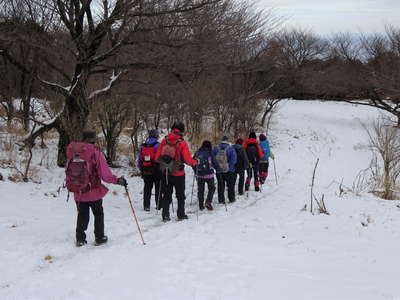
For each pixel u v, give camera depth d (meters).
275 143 23.53
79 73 10.19
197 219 7.45
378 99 32.81
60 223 6.70
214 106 19.73
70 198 8.40
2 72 12.12
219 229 6.70
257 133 25.34
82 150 5.58
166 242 5.86
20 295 3.96
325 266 4.92
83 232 5.66
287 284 4.23
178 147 7.29
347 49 33.03
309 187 11.73
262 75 23.27
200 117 17.81
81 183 5.46
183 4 9.74
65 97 10.30
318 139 26.73
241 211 8.30
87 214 5.66
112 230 6.48
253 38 12.29
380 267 4.91
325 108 40.41
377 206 8.65
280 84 28.45
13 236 5.84
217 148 9.09
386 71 30.17
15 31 8.64
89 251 5.45
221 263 4.94
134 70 11.39
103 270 4.66
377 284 4.25
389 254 5.50
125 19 9.12
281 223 7.20
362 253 5.53
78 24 9.45
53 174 9.91
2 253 5.15
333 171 17.72
